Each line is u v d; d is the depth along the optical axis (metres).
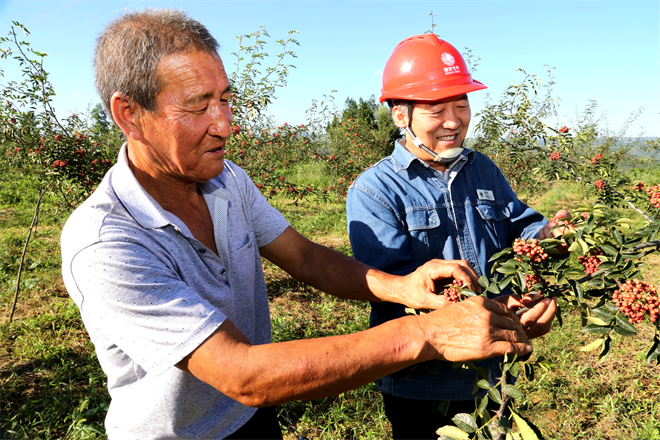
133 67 0.89
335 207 10.37
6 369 3.71
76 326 4.51
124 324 0.89
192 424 1.18
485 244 1.66
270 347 0.86
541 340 3.98
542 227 1.61
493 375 1.51
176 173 1.04
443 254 1.61
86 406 3.02
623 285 1.06
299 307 4.93
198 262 1.12
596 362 3.70
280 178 6.43
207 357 0.85
